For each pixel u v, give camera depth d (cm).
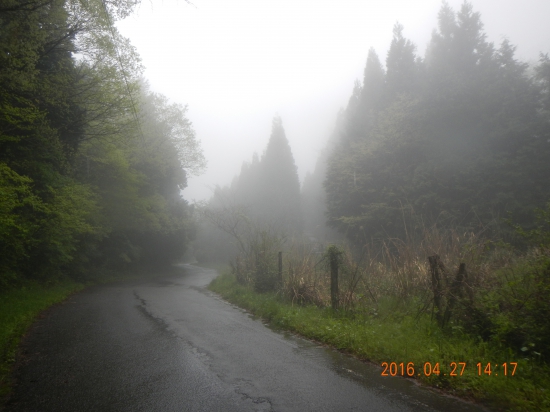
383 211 2153
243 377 539
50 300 1254
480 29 2373
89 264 2616
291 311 973
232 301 1331
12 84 1225
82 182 2116
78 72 1634
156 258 4197
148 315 1031
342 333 736
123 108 1716
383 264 1121
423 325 730
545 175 1741
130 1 1245
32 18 1235
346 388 498
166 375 548
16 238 1239
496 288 657
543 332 546
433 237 999
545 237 607
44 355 647
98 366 590
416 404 449
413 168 2145
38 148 1455
